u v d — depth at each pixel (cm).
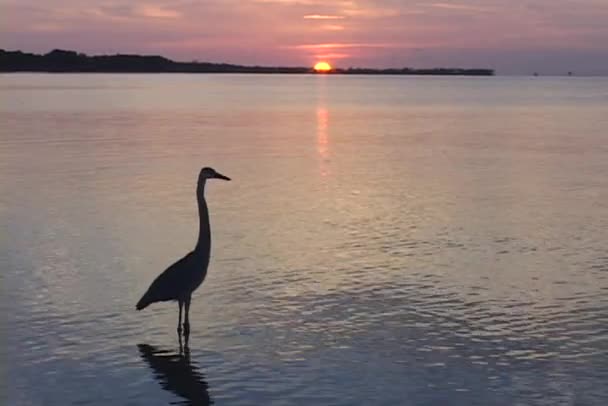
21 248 1719
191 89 15775
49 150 3719
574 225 1994
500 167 3195
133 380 1041
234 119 6362
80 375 1057
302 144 4219
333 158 3531
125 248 1728
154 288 1216
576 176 2922
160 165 3184
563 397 984
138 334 1209
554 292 1414
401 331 1220
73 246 1742
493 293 1409
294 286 1455
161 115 6694
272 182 2753
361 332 1217
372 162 3375
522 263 1614
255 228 1952
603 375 1048
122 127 5256
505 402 971
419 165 3266
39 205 2236
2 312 1295
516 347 1150
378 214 2142
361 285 1461
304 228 1952
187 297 1211
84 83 18925
